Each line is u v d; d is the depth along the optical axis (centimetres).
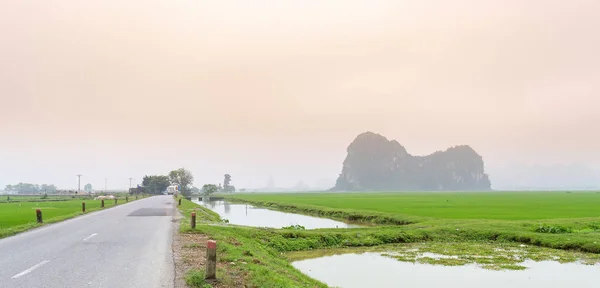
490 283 1664
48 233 2259
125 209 4847
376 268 1975
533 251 2409
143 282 1073
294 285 1154
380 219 4672
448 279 1733
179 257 1461
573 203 7669
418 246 2677
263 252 1978
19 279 1100
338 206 7381
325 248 2609
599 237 2589
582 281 1692
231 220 5116
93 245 1769
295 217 5762
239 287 1069
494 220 3706
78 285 1035
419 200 10188
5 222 3097
